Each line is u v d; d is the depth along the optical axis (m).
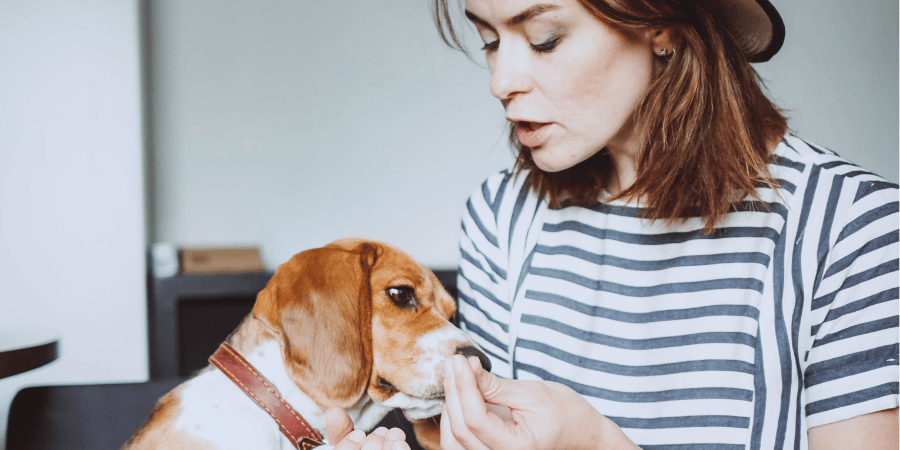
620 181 0.92
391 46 3.38
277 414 0.93
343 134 3.37
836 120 3.54
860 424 0.75
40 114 2.72
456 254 3.48
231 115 3.25
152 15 3.12
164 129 3.17
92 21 2.76
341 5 3.33
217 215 3.26
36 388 1.08
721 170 0.80
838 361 0.76
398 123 3.41
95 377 2.78
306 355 0.95
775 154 0.83
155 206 3.18
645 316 0.89
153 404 1.11
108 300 2.79
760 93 0.86
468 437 0.65
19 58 2.70
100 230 2.78
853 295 0.76
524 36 0.73
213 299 2.91
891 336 0.74
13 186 2.70
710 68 0.79
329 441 0.73
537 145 0.80
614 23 0.71
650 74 0.80
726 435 0.83
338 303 0.98
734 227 0.85
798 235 0.80
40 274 2.73
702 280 0.86
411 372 0.97
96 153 2.78
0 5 2.68
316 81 3.33
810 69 3.52
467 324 1.09
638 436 0.87
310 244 3.36
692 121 0.78
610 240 0.91
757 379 0.82
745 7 0.83
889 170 3.57
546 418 0.67
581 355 0.92
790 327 0.80
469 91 3.44
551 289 0.96
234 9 3.22
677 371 0.86
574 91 0.73
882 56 3.54
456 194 3.47
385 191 3.42
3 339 1.66
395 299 1.02
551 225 0.98
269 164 3.30
